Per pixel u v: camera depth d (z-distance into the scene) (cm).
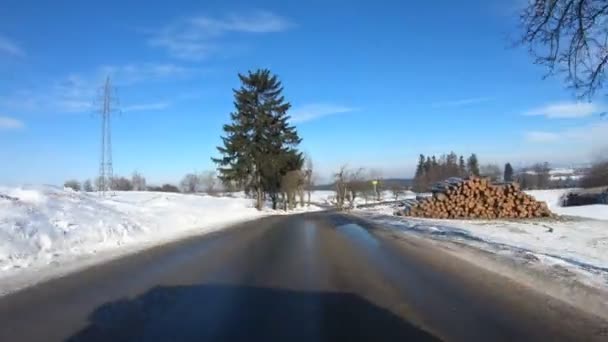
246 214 4978
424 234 2292
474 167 12375
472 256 1517
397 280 1120
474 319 791
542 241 2016
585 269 1198
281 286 1045
